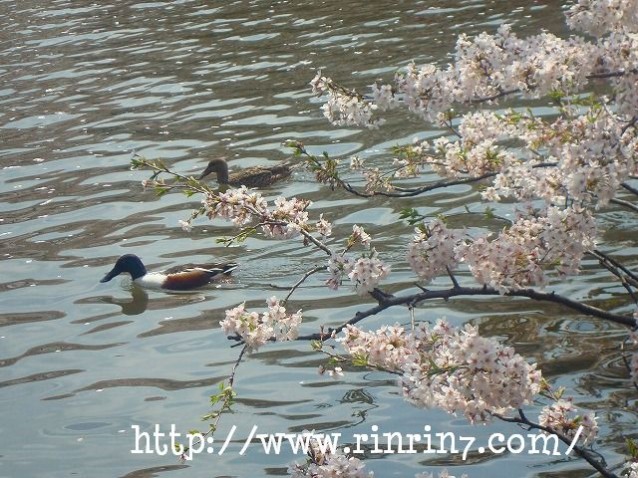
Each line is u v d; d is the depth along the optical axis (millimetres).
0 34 30672
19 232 16312
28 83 24812
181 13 30203
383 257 13719
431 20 25297
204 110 21016
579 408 9969
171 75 23750
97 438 10625
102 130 20656
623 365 10656
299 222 8180
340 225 14961
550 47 7977
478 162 8555
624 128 7336
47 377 12008
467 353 6227
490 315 12055
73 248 15562
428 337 6738
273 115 20172
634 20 7848
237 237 8109
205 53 25266
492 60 8164
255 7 29547
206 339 12523
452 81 8258
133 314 13391
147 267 14617
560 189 7508
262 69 23250
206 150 18859
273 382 11273
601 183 6926
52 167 18969
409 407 10438
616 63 7703
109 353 12445
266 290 13477
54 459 10320
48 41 28969
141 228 16000
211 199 8164
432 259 7113
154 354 12305
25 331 13180
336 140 18375
